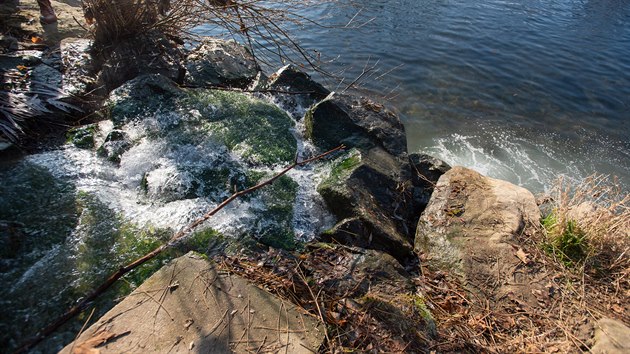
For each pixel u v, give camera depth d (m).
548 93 9.48
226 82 5.64
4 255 2.95
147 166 3.99
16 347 2.50
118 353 2.38
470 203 4.01
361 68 9.68
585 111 8.99
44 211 3.34
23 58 5.11
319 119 4.79
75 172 3.81
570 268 3.51
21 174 3.62
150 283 2.79
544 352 2.86
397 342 2.73
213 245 3.25
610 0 15.33
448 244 3.64
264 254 3.28
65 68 5.19
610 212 3.81
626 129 8.52
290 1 7.02
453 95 9.13
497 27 12.45
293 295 2.98
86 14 5.49
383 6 13.14
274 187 4.02
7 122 4.11
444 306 3.22
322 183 4.12
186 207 3.54
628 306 3.25
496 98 9.16
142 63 5.34
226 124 4.59
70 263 2.99
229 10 5.75
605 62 10.92
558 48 11.47
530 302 3.21
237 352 2.46
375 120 4.96
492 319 3.09
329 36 10.90
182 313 2.63
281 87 5.61
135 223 3.38
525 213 3.95
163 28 5.82
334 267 3.25
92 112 4.77
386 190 4.28
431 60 10.34
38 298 2.75
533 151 7.75
